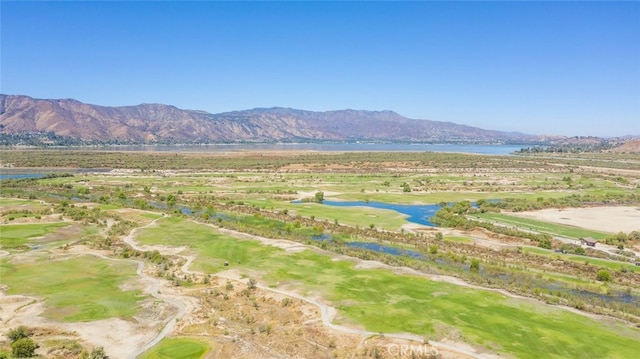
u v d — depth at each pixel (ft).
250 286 214.48
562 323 173.99
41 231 318.65
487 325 171.01
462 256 273.13
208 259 257.55
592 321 177.58
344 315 181.06
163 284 217.15
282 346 154.81
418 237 322.55
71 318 176.55
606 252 293.02
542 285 230.48
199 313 182.29
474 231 346.54
